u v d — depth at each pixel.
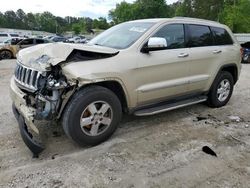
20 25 122.69
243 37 23.06
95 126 3.80
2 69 11.08
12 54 17.22
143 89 4.20
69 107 3.57
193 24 5.07
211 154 3.79
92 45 4.26
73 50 3.54
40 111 3.49
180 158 3.66
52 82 3.43
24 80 3.74
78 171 3.30
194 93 5.24
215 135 4.41
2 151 3.71
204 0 62.31
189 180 3.18
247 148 4.00
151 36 4.33
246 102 6.42
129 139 4.16
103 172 3.29
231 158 3.70
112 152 3.76
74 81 3.47
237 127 4.79
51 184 3.06
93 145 3.89
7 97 6.30
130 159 3.59
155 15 69.62
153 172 3.32
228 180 3.20
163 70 4.43
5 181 3.09
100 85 3.89
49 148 3.82
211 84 5.48
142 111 4.41
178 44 4.75
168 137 4.28
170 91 4.65
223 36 5.73
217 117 5.27
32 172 3.26
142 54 4.16
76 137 3.66
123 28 4.83
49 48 3.81
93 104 3.71
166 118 5.11
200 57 5.02
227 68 5.92
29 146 3.43
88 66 3.59
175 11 73.75
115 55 3.91
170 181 3.16
